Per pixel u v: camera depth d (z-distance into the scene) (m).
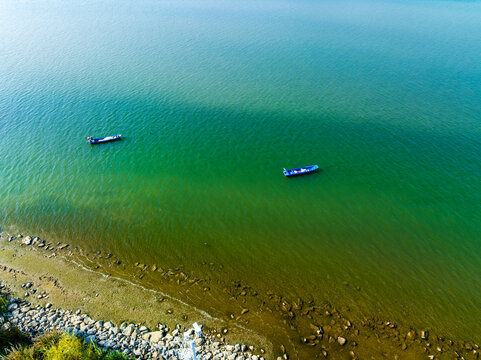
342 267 47.09
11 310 39.09
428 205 58.28
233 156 72.75
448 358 35.84
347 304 41.81
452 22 166.38
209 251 49.66
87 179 65.94
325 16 178.75
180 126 83.88
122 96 98.25
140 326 38.25
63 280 44.06
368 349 36.59
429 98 93.00
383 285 44.38
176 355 34.84
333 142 75.94
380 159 70.12
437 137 76.38
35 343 33.53
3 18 181.00
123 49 134.25
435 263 47.53
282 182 64.62
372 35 145.75
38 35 151.12
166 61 122.12
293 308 41.09
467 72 108.06
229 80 106.56
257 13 187.25
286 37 144.62
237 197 61.06
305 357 35.72
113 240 51.31
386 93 96.25
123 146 76.88
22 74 111.88
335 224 54.75
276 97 95.94
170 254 49.03
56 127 84.00
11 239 50.97
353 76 107.50
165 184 64.56
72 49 134.62
